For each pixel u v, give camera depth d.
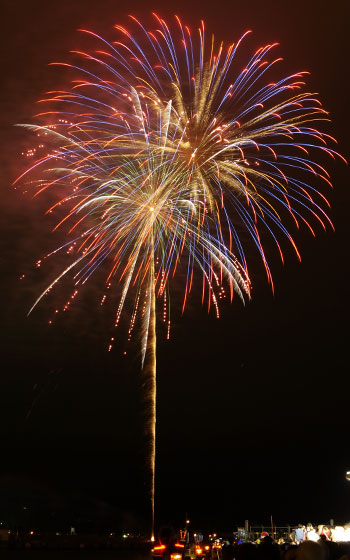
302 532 30.66
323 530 28.31
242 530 39.09
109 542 88.56
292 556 8.66
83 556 63.44
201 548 31.81
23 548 84.81
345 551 12.99
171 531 18.00
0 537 84.00
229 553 11.87
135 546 85.94
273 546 7.17
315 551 6.38
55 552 75.12
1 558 58.38
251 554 7.10
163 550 17.78
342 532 28.28
